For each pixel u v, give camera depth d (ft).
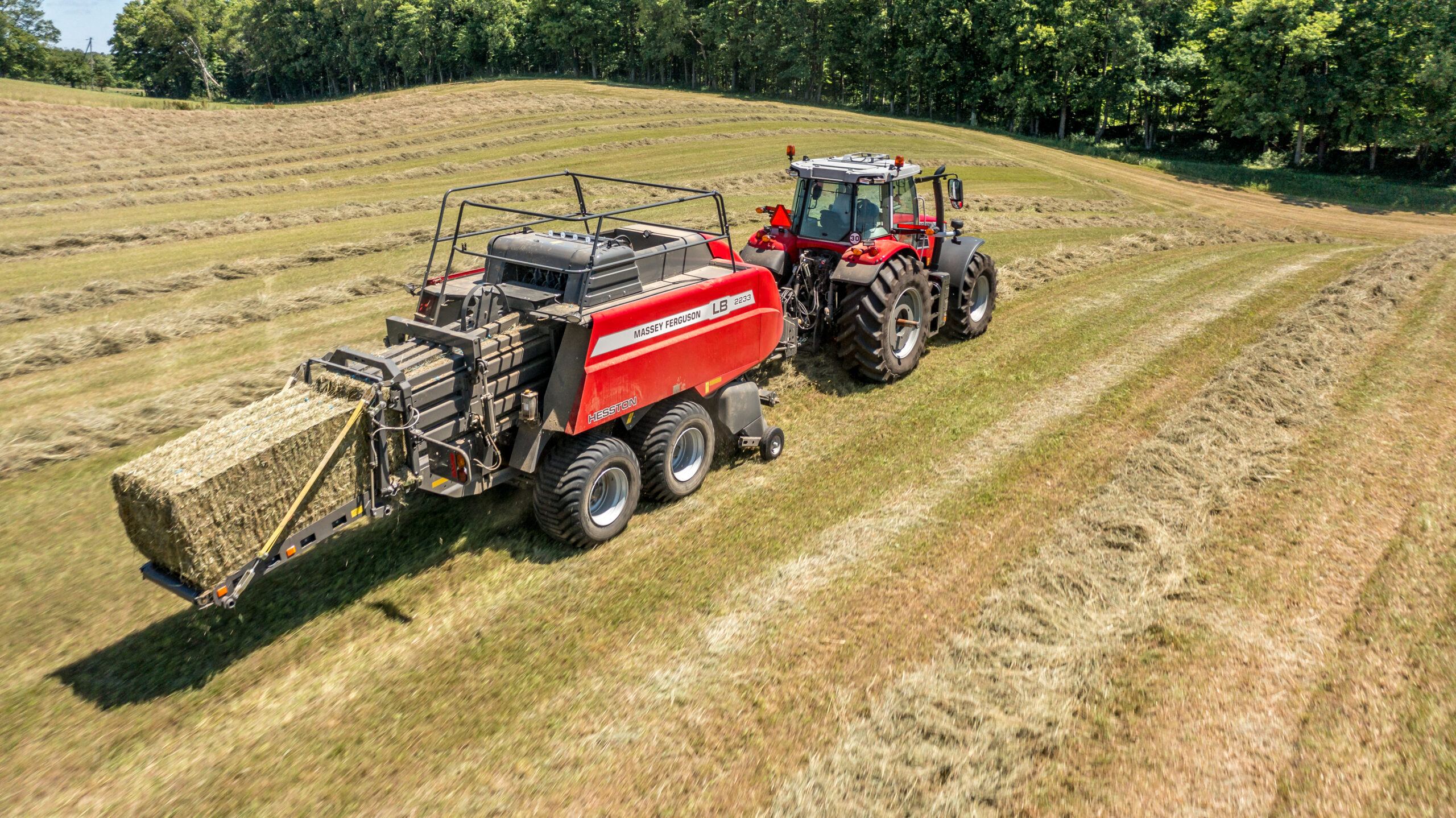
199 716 13.30
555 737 12.85
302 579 16.97
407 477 15.64
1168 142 163.12
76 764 12.32
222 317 35.37
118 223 58.44
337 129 108.58
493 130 106.32
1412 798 11.44
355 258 48.19
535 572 17.24
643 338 18.25
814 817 11.35
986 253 49.03
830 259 27.63
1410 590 16.02
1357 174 133.08
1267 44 129.59
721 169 79.92
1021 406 25.90
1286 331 31.55
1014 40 155.74
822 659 14.55
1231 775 11.94
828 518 19.43
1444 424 23.52
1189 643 14.69
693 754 12.49
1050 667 14.24
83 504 20.42
